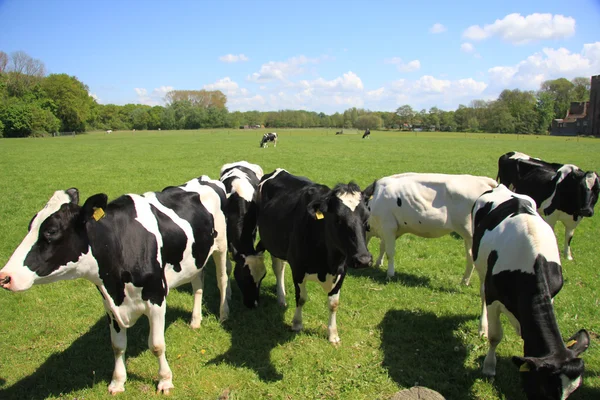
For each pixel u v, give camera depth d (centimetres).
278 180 693
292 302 704
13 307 689
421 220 758
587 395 473
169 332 604
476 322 631
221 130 10625
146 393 477
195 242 529
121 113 12862
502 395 471
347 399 467
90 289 759
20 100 8581
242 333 609
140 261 441
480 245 526
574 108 10200
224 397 458
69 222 392
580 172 838
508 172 1086
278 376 510
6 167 2503
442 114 12019
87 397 470
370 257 464
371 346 575
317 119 13950
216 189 620
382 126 13075
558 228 1155
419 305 691
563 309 668
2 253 934
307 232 543
